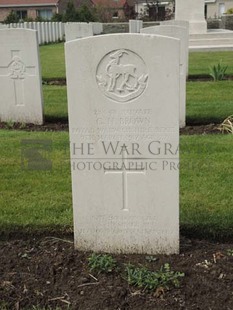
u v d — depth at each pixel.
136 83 1.44
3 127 3.21
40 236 1.74
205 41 8.17
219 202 1.90
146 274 1.43
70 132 1.50
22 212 1.86
